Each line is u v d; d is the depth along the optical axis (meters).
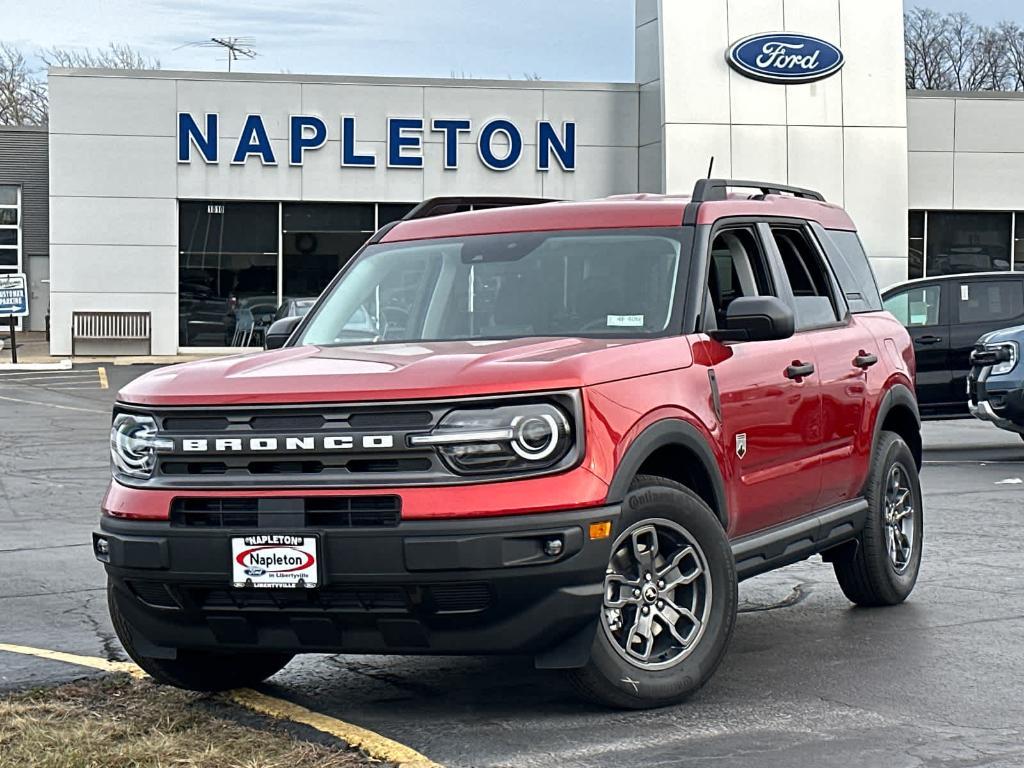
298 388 5.27
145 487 5.42
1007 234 36.66
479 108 34.59
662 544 5.68
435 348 5.89
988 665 6.46
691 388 5.87
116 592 5.60
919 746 5.19
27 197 49.59
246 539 5.18
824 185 34.06
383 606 5.16
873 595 7.74
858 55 34.12
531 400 5.20
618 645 5.51
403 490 5.09
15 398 25.22
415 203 34.59
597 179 35.09
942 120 36.09
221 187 33.97
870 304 8.04
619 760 5.03
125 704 5.84
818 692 5.98
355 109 34.25
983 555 9.48
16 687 6.19
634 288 6.26
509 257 6.57
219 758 4.97
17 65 80.00
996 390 15.16
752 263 6.83
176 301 34.09
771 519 6.55
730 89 33.62
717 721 5.52
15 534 10.98
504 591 5.09
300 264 34.47
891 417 8.14
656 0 33.94
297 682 6.29
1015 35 74.44
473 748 5.20
